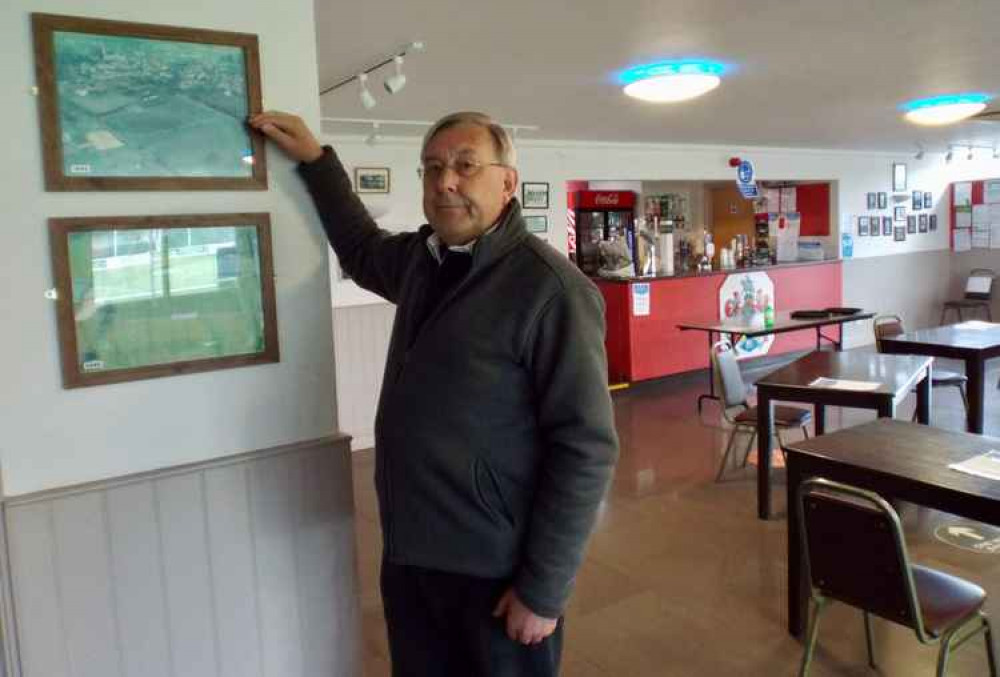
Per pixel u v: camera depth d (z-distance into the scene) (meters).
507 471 1.54
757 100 5.18
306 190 1.85
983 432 5.25
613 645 2.81
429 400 1.55
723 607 3.08
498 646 1.59
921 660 2.66
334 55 3.55
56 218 1.55
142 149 1.63
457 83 4.27
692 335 7.74
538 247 1.58
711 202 10.50
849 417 6.16
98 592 1.64
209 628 1.77
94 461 1.63
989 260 10.29
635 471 4.92
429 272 1.70
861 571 2.13
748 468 4.92
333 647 1.95
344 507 1.94
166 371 1.68
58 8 1.53
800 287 8.72
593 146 7.16
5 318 1.53
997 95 5.31
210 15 1.69
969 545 3.62
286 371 1.84
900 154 9.84
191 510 1.73
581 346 1.49
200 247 1.71
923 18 3.26
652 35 3.36
